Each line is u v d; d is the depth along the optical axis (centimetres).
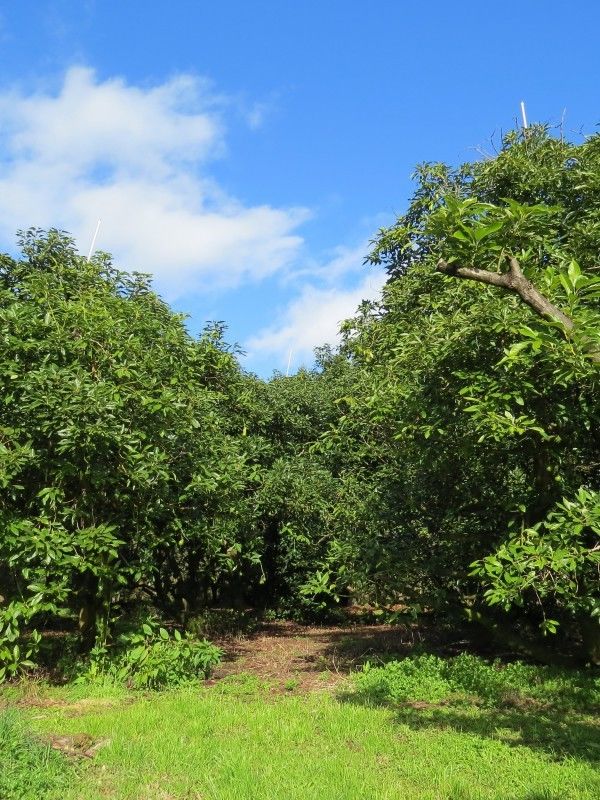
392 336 859
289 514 1097
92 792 422
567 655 802
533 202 820
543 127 884
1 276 898
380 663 849
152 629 777
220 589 1384
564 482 666
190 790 433
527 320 550
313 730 562
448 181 925
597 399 561
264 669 848
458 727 578
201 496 852
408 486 823
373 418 770
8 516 681
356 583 844
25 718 555
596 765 477
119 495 739
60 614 687
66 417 667
